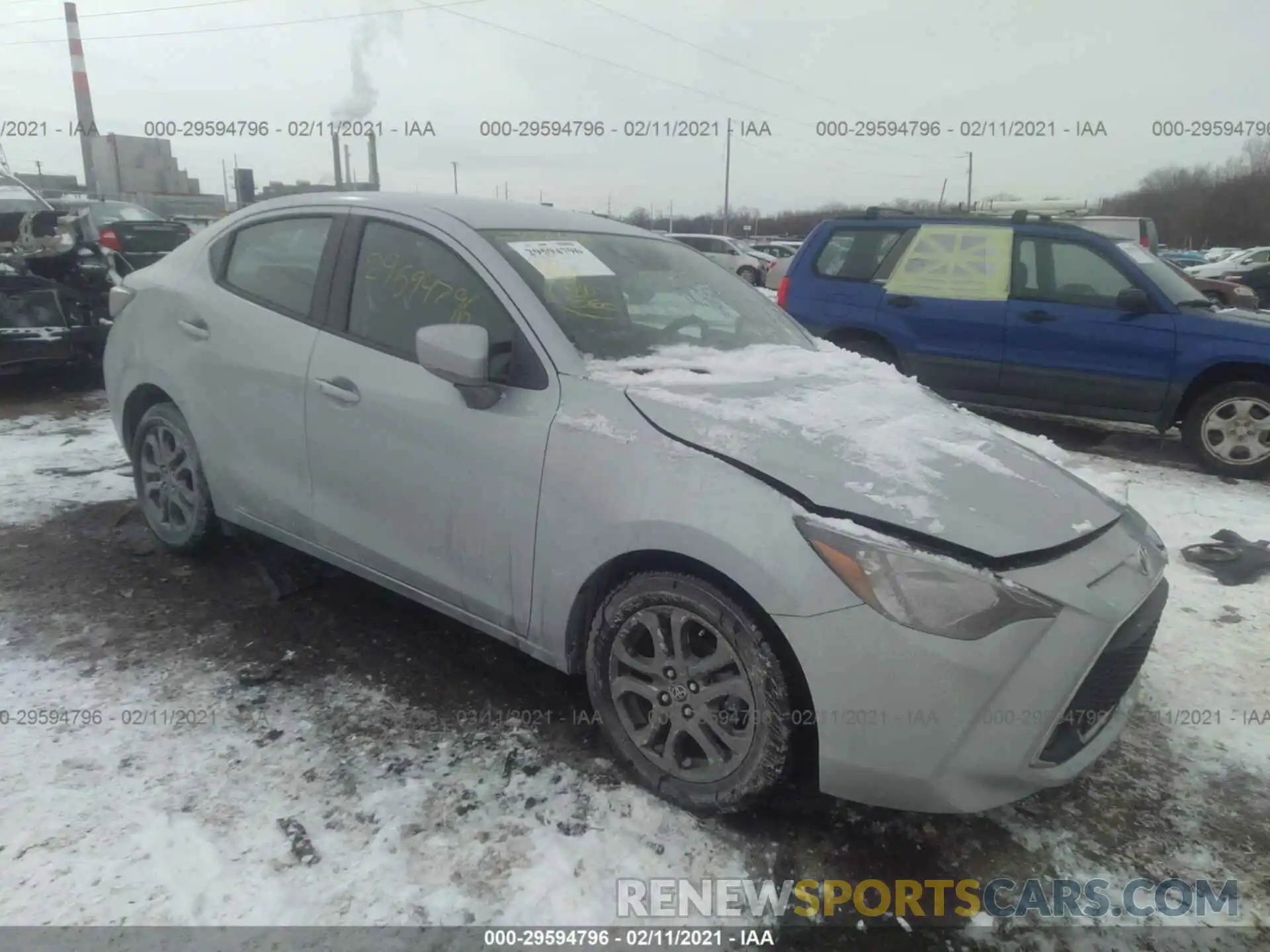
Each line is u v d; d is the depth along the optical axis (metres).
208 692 3.02
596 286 3.11
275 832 2.37
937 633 2.10
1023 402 6.92
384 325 3.11
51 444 5.91
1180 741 2.98
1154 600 2.52
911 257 7.29
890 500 2.28
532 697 3.07
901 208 7.84
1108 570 2.37
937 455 2.57
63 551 4.12
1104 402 6.58
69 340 7.14
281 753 2.70
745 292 3.86
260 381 3.38
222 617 3.55
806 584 2.17
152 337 3.86
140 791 2.49
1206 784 2.77
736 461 2.38
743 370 3.00
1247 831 2.57
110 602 3.64
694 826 2.47
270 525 3.51
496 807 2.50
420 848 2.34
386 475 3.00
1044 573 2.23
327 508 3.24
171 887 2.16
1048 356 6.69
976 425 3.05
